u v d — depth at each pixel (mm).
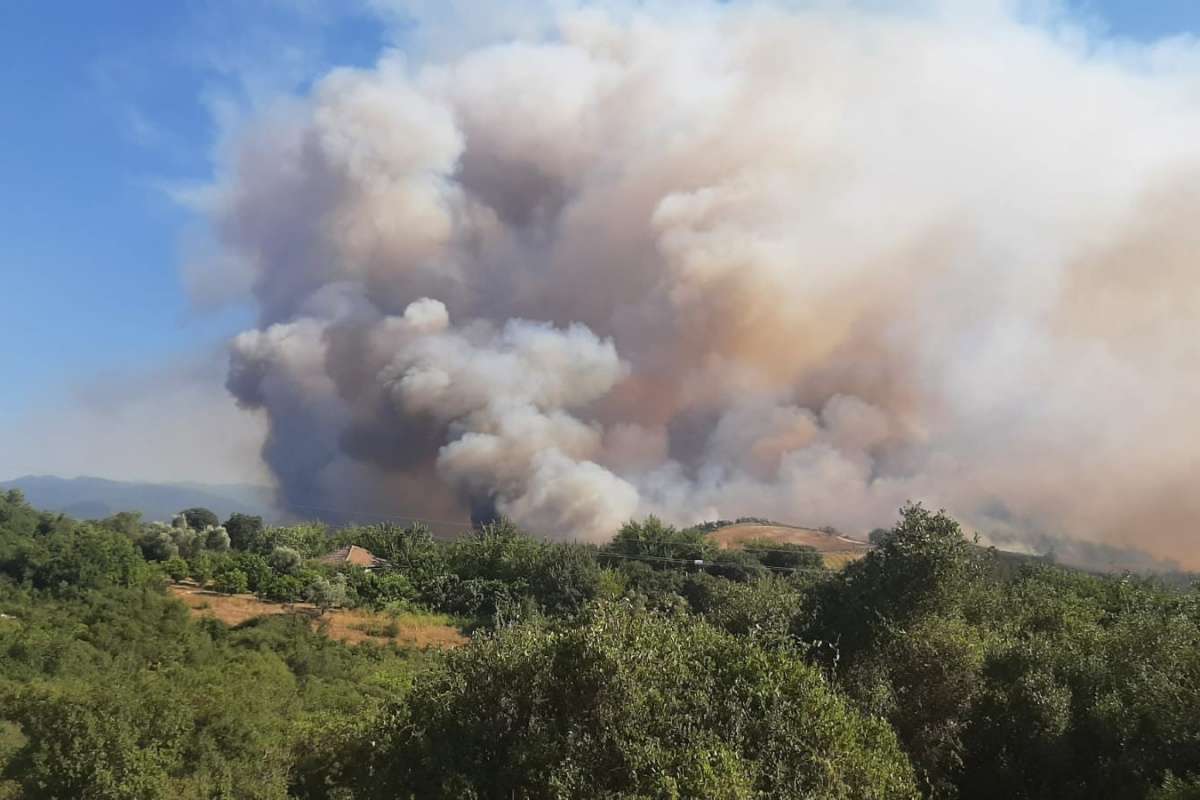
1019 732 16156
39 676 32969
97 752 18047
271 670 36375
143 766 18109
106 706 19156
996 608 22172
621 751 10570
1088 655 17391
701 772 9703
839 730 11281
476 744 12531
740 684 11820
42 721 18984
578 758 10867
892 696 16188
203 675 29625
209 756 18969
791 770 10578
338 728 17641
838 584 19203
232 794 18172
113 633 40469
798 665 12469
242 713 20672
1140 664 15773
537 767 11297
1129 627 17531
